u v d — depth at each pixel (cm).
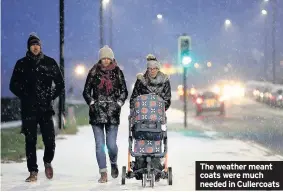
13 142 3262
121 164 2453
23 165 2506
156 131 1891
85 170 2312
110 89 2011
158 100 1927
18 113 7088
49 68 2056
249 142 3478
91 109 2012
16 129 4662
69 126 4356
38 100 2039
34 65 2041
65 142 3512
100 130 2023
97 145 2006
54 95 2075
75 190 1841
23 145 3219
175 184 1945
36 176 2038
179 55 4825
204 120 5641
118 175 2141
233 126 4838
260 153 2845
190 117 6112
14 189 1869
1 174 2220
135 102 1933
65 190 1841
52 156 2084
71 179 2073
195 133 4144
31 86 2039
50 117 2073
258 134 4047
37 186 1927
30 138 2038
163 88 2009
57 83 2073
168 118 6003
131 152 1911
